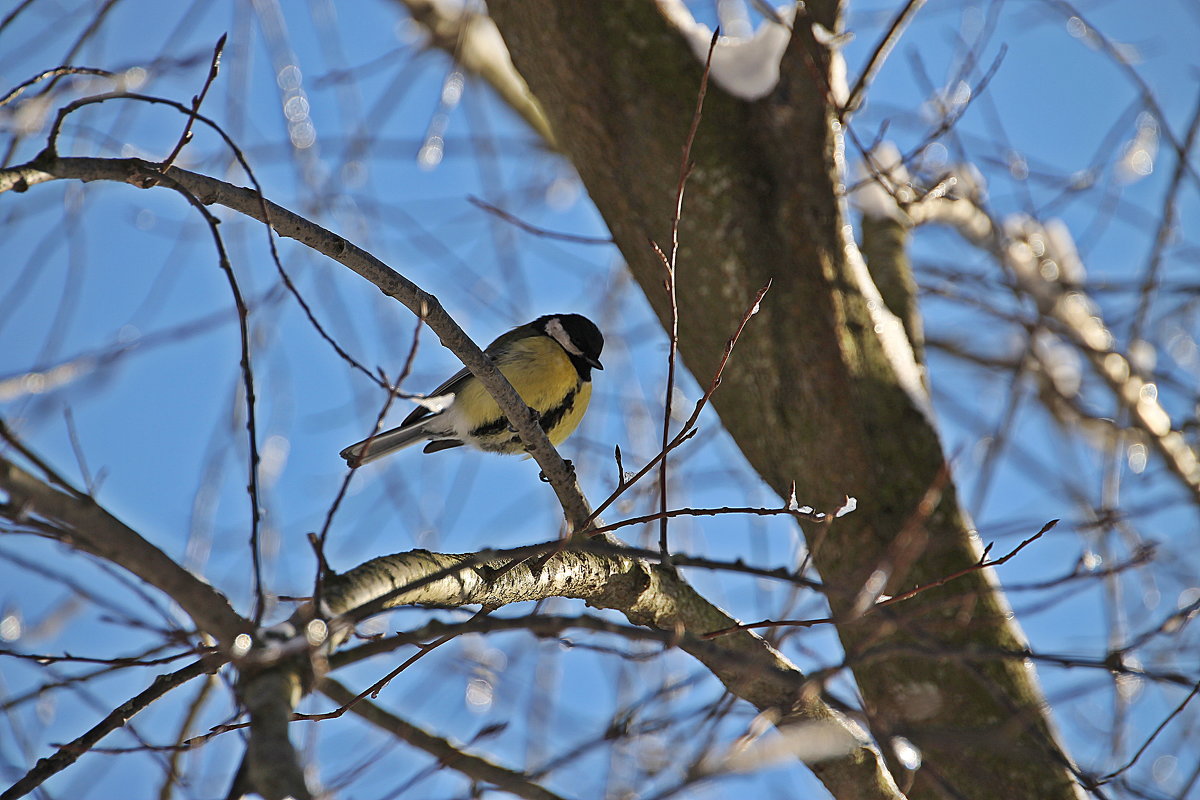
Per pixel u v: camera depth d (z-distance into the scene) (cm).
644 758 645
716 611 757
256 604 475
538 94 942
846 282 861
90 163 525
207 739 604
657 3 898
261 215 568
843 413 829
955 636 771
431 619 490
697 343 888
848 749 714
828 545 823
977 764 752
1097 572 640
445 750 662
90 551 482
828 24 888
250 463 495
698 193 869
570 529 727
